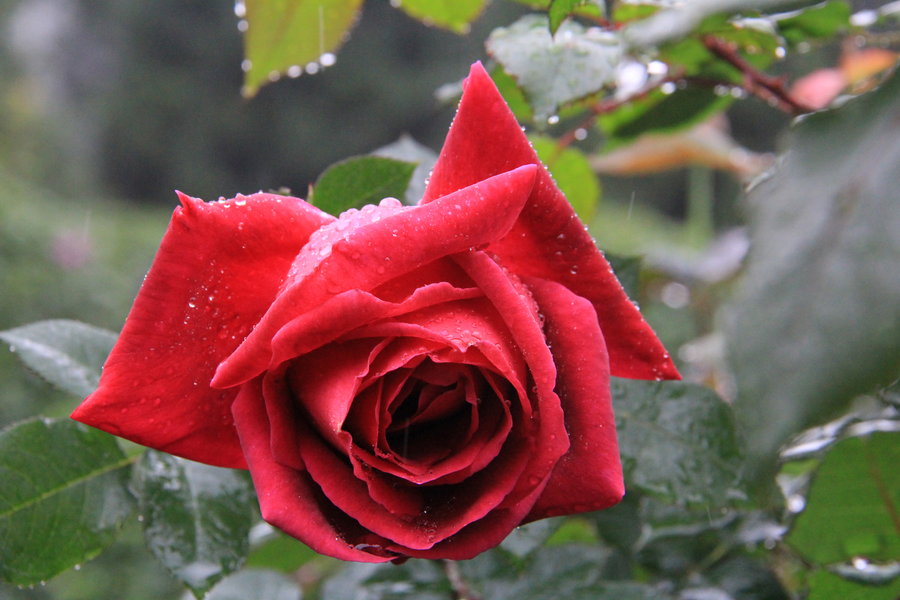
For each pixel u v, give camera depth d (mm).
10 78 5641
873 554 496
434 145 9195
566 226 457
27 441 492
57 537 490
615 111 584
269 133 9078
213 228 448
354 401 446
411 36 9234
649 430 505
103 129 8727
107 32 8938
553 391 448
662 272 925
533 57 503
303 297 435
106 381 449
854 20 519
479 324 442
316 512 444
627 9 507
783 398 396
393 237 438
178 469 500
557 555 542
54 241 3084
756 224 408
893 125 404
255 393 448
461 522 443
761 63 556
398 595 546
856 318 394
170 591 1785
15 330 509
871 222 399
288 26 546
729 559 548
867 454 486
